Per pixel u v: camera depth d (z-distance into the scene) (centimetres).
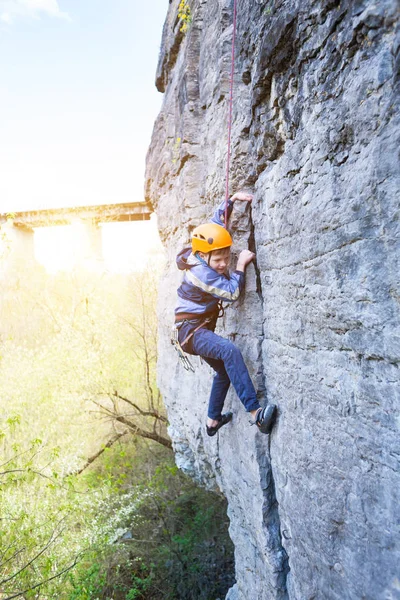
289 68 239
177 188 534
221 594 740
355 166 189
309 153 227
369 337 191
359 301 195
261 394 332
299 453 267
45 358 1122
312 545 254
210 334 307
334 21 191
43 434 937
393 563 185
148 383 1175
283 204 264
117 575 753
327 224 214
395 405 180
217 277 291
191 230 472
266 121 278
